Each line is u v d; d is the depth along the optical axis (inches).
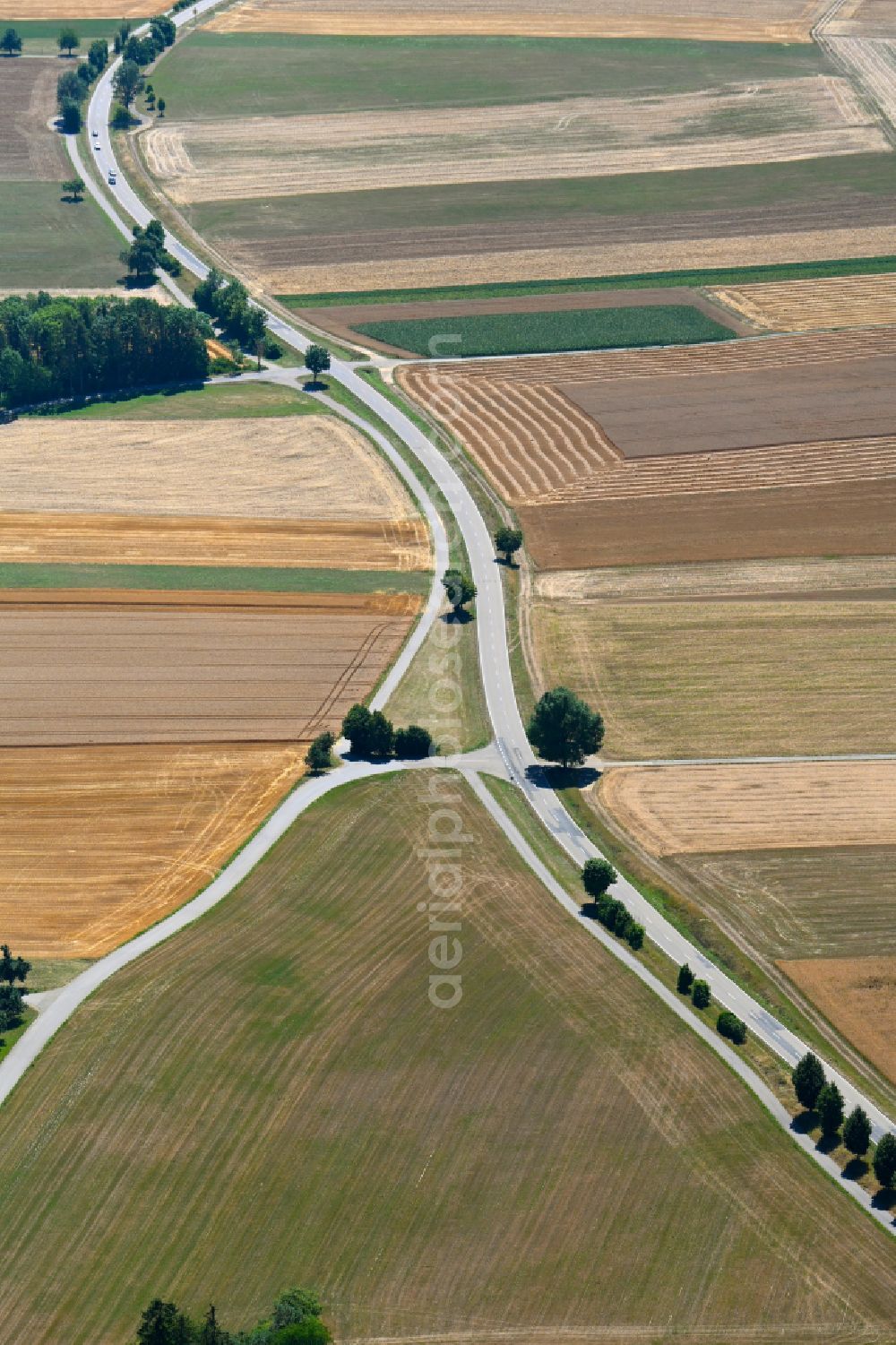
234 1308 4783.5
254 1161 5275.6
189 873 6742.1
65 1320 4736.7
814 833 7081.7
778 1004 6136.8
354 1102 5521.7
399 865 6781.5
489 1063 5708.7
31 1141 5334.6
